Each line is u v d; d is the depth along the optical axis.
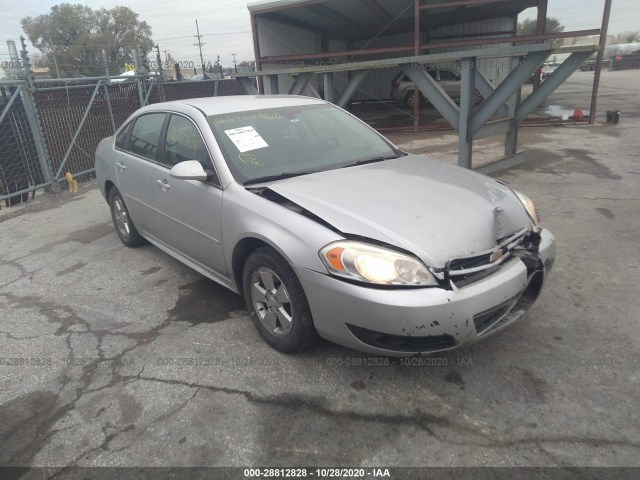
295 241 2.63
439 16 17.52
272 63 15.45
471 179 3.29
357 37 21.55
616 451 2.17
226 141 3.40
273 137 3.59
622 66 49.62
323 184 3.06
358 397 2.58
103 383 2.82
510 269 2.62
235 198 3.07
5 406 2.67
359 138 3.99
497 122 7.20
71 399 2.70
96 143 9.11
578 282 3.74
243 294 3.27
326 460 2.20
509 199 3.07
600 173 7.12
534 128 12.38
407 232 2.51
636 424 2.32
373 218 2.61
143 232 4.64
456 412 2.45
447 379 2.69
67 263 4.78
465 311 2.38
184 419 2.49
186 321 3.47
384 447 2.25
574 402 2.47
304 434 2.35
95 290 4.10
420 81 6.87
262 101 4.03
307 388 2.67
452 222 2.63
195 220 3.48
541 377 2.67
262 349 3.05
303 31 17.88
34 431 2.47
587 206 5.57
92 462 2.25
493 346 2.96
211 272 3.62
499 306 2.53
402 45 21.39
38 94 7.66
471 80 6.39
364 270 2.39
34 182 7.69
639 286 3.64
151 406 2.60
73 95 8.43
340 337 2.57
